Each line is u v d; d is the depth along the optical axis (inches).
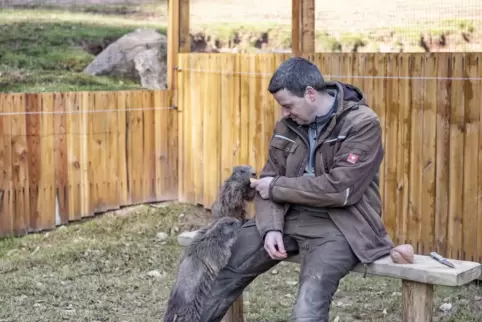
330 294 150.6
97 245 273.0
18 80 375.6
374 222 157.6
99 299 223.9
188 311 150.3
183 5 316.5
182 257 157.9
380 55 246.4
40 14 398.6
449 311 212.1
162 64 389.1
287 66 155.3
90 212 299.0
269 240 155.0
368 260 153.4
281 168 165.0
